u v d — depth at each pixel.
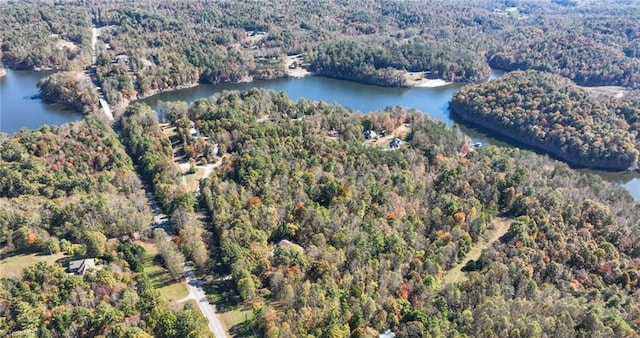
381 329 137.50
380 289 149.12
